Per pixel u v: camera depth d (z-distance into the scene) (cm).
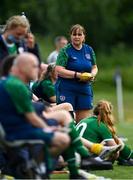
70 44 2583
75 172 1908
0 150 1902
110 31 12225
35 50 2845
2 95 1773
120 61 11656
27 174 1778
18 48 2109
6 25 2045
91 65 2595
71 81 2561
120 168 2264
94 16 11906
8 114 1775
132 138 3325
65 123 1933
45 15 11638
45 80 2570
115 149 2194
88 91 2595
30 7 11594
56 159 1866
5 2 11531
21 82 1770
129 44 12750
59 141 1770
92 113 2428
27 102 1764
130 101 7675
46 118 1923
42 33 11619
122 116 5681
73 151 1909
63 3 11638
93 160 2122
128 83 10162
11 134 1773
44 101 2475
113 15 12312
